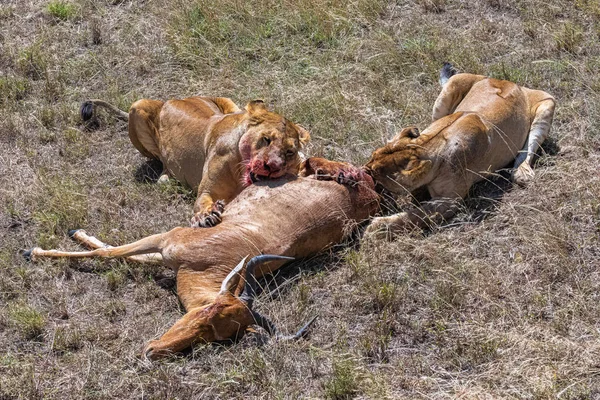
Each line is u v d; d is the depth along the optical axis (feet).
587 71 50.26
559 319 33.78
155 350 32.40
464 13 57.82
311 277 37.29
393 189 40.16
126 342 34.27
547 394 30.14
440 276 36.47
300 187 38.11
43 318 35.37
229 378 31.81
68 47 58.08
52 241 40.29
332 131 47.32
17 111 51.78
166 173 45.37
